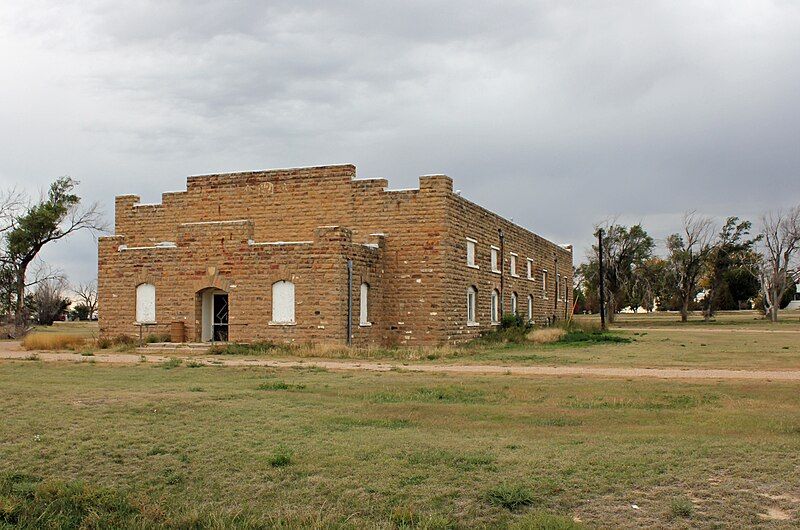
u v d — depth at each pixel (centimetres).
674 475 1109
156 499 1098
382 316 3766
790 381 2175
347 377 2297
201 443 1340
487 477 1117
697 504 1001
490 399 1822
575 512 988
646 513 974
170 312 3659
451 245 3791
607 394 1894
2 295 6047
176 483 1158
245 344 3419
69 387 2002
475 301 4250
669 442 1302
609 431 1418
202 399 1792
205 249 3606
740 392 1923
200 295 3638
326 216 3891
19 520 1038
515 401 1794
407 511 992
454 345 3756
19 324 5772
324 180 3900
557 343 4000
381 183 3806
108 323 3781
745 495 1026
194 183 4128
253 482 1137
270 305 3491
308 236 3916
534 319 5700
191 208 4128
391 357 3067
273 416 1577
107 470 1220
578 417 1573
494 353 3319
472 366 2700
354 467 1180
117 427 1474
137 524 1010
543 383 2131
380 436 1377
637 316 11269
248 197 4028
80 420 1540
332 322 3388
